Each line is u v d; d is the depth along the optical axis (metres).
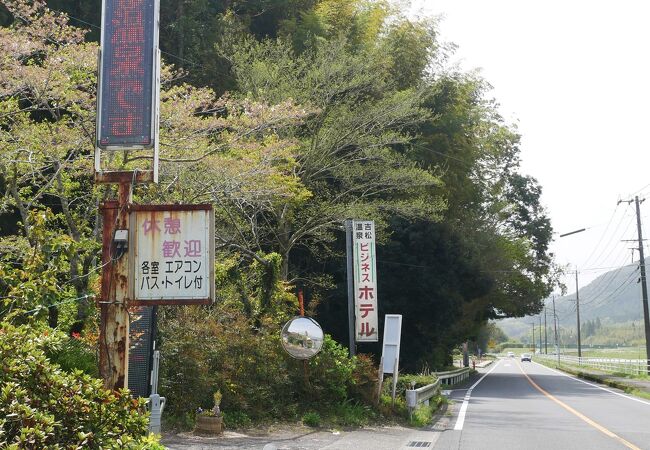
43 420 4.38
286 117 16.41
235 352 13.34
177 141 14.70
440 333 30.75
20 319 7.16
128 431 4.98
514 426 15.03
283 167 18.38
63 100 13.92
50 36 15.03
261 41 26.38
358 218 22.33
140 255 6.62
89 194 14.82
